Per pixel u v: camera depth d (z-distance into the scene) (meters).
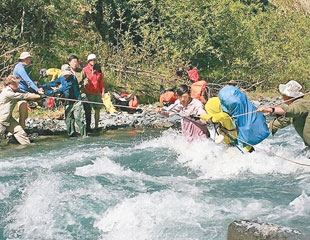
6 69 12.62
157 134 10.04
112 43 15.25
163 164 7.16
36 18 14.51
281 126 6.43
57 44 14.59
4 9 14.27
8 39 13.67
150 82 14.73
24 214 5.25
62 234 4.77
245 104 6.35
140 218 4.91
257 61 16.61
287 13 18.59
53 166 7.11
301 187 5.87
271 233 4.10
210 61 16.47
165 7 15.81
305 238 4.01
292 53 17.41
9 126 9.05
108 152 8.08
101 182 6.16
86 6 15.84
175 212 5.05
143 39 15.55
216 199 5.45
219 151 7.19
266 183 6.07
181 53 15.35
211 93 14.73
